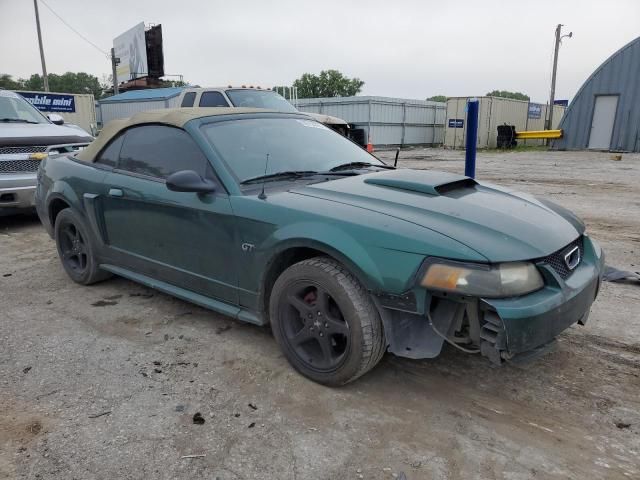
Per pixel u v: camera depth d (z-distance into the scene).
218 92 10.00
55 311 4.07
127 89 51.97
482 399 2.83
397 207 2.84
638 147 22.28
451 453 2.40
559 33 31.17
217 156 3.33
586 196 9.45
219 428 2.58
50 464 2.33
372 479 2.24
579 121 23.92
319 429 2.57
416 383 3.00
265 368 3.15
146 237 3.79
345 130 11.51
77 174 4.36
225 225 3.18
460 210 2.80
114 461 2.35
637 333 3.56
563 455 2.38
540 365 3.17
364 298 2.70
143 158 3.85
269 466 2.32
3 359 3.29
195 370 3.14
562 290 2.55
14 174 6.74
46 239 6.50
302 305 2.94
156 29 47.16
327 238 2.72
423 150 27.78
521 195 3.38
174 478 2.24
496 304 2.37
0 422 2.63
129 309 4.09
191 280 3.55
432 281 2.44
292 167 3.54
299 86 77.38
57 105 26.41
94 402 2.80
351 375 2.80
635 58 21.61
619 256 5.43
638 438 2.49
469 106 5.70
